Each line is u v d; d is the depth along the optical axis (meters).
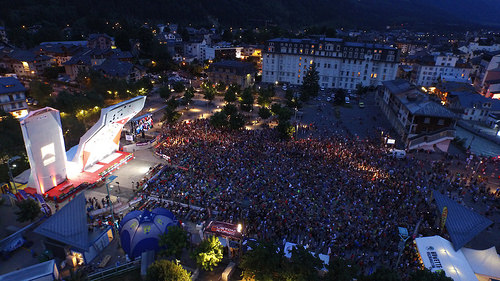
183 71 160.88
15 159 55.25
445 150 74.44
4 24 189.12
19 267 34.69
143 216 38.28
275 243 39.22
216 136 75.56
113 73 115.25
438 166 64.75
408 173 61.00
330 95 130.62
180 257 36.16
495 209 50.12
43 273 30.38
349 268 29.28
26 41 165.12
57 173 52.72
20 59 122.06
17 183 52.31
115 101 106.19
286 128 75.25
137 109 63.41
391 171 59.31
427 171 62.81
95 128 55.06
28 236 39.81
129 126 85.12
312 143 73.75
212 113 100.00
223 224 35.50
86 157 58.53
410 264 36.25
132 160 64.94
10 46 144.50
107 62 120.88
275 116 99.31
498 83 127.25
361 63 135.00
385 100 106.31
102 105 90.75
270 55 144.25
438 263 33.81
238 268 34.69
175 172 57.56
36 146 48.12
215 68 131.00
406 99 85.44
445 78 132.88
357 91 131.50
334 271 29.00
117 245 38.91
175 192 51.00
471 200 52.75
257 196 48.91
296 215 44.66
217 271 34.25
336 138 79.31
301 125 90.50
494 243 42.81
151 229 37.12
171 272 29.06
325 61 138.62
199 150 66.81
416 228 39.47
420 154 73.50
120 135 72.88
